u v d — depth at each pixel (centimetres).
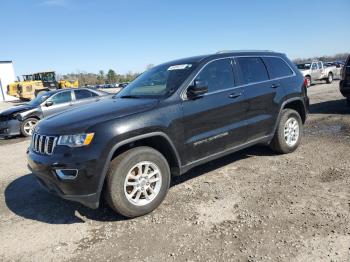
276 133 604
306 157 604
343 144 668
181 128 452
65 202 491
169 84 484
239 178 526
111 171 397
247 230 370
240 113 528
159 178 434
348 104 1139
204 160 489
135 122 411
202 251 338
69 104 1248
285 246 334
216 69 516
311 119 966
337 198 428
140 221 412
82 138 387
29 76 3856
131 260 333
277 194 455
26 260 351
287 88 613
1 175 661
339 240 336
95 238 381
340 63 3102
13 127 1152
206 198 461
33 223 432
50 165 392
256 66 579
